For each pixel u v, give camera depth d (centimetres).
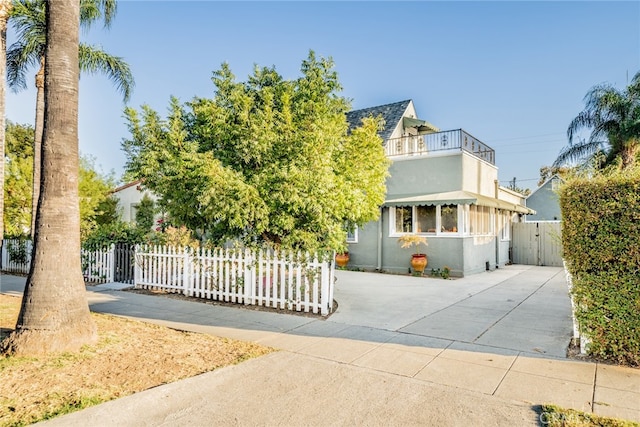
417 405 396
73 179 573
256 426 354
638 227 507
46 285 539
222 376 469
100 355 527
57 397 399
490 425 356
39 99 1552
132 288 1124
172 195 983
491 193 1883
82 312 568
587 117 1847
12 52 1647
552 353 562
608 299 526
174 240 1152
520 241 2111
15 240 1516
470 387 441
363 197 1002
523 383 452
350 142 1027
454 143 1583
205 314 808
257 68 1063
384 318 786
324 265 815
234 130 938
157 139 987
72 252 566
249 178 940
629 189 515
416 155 1705
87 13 1634
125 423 355
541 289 1187
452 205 1533
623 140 1703
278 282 877
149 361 511
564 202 570
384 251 1642
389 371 491
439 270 1516
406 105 2095
